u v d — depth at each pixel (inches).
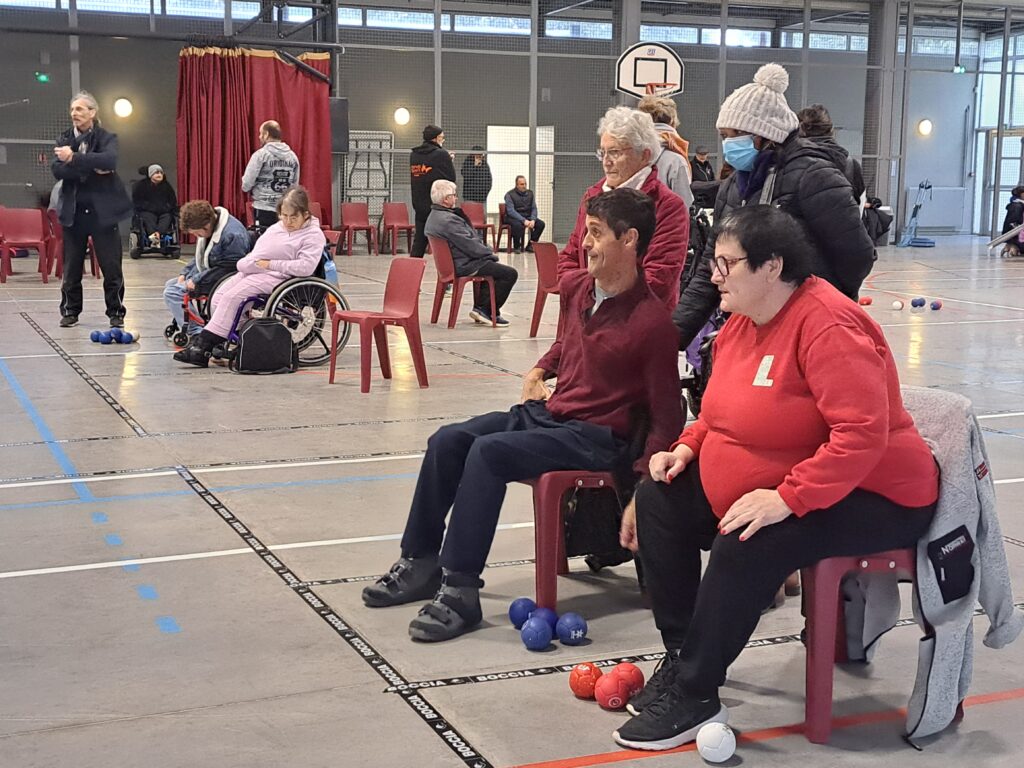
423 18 817.5
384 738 105.6
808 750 104.7
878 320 436.5
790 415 104.4
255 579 149.7
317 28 773.9
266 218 453.1
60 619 135.0
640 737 104.1
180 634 130.8
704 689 105.2
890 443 102.8
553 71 863.7
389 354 324.2
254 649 126.7
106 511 179.3
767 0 916.6
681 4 906.1
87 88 721.0
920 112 992.2
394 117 816.3
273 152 447.8
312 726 107.9
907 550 106.3
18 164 709.9
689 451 114.5
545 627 127.3
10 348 343.3
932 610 104.9
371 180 799.7
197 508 181.6
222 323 309.9
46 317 414.3
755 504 102.3
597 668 116.6
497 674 120.9
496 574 153.6
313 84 737.0
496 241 791.1
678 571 113.7
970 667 107.4
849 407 100.2
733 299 106.1
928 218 1000.9
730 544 102.9
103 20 721.6
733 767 101.1
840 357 100.9
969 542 106.0
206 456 215.3
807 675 106.4
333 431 237.6
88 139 361.4
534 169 867.4
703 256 146.3
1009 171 1021.2
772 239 103.9
